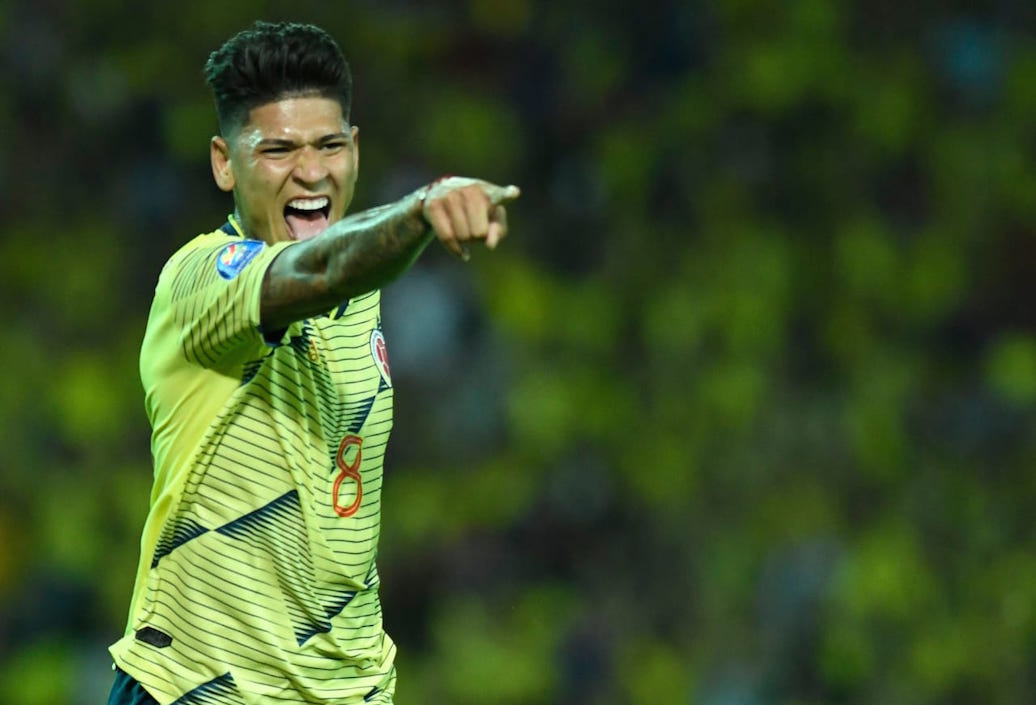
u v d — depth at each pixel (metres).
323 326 10.90
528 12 39.38
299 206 10.80
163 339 10.59
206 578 10.65
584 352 35.09
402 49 38.34
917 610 31.73
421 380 33.91
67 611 30.42
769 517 32.88
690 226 36.84
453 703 30.39
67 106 36.53
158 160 36.38
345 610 10.97
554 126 38.19
